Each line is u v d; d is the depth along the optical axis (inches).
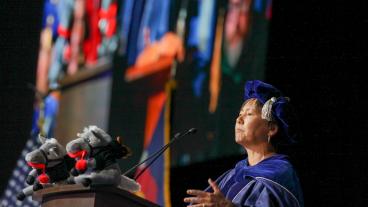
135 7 462.3
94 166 198.4
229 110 416.2
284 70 419.5
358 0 411.5
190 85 433.4
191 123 429.4
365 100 406.3
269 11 417.4
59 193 200.8
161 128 437.4
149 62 450.6
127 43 460.8
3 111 490.9
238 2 426.3
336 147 409.4
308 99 416.8
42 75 487.2
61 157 212.4
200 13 437.1
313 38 418.9
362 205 399.2
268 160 239.9
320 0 420.2
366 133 404.2
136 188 221.9
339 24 414.9
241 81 416.5
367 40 408.8
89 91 466.9
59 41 486.0
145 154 438.6
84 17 480.1
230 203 212.8
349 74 410.6
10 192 473.7
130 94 453.1
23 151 478.0
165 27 448.8
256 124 244.2
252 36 418.6
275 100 245.9
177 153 433.1
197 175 426.3
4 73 497.7
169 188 429.7
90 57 471.8
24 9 502.0
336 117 411.2
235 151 409.7
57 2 492.7
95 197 193.2
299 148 416.2
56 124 473.4
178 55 440.8
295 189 231.9
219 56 426.3
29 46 495.8
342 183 405.7
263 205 222.2
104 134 204.7
